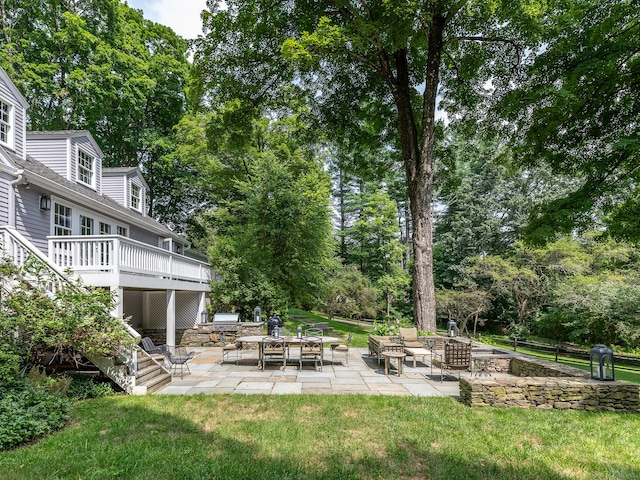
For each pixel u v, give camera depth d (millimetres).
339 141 17391
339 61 14648
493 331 25141
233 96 14742
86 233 11742
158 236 17672
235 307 15453
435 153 16906
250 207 16875
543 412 5785
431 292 13172
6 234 7082
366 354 11531
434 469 3887
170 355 8664
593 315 15727
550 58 11883
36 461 3900
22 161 9570
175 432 4824
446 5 11172
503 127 14688
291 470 3811
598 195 11406
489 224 26656
